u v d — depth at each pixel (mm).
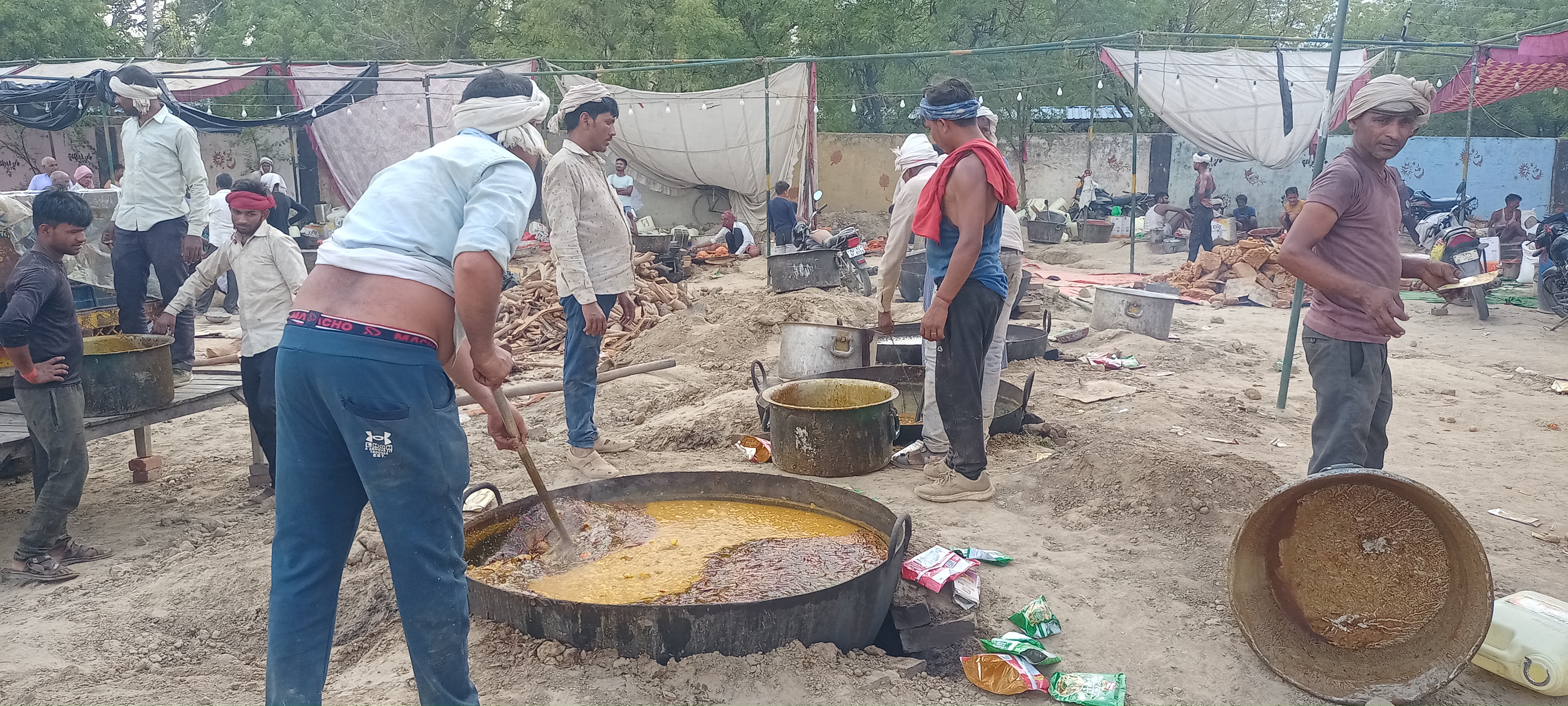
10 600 4172
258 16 26672
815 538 3990
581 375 5391
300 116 17062
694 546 3928
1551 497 5117
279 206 13836
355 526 2744
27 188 20984
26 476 6203
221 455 6590
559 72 15516
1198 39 23891
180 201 7230
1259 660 3393
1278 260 3812
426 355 2547
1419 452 5992
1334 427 3869
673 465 5723
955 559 3893
